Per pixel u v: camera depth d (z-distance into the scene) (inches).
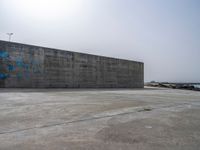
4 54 450.3
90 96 296.7
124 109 168.6
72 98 256.7
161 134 92.9
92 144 77.2
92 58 652.7
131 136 88.7
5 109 156.6
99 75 674.2
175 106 199.9
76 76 601.0
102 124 111.2
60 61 560.1
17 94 304.3
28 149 70.4
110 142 80.0
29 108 163.2
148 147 75.2
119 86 747.4
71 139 82.9
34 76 501.4
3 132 91.6
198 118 133.2
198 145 78.3
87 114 141.0
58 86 551.5
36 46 508.7
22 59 480.4
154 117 134.9
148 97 309.3
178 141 82.9
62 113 143.1
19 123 109.6
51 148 71.8
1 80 444.5
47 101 215.6
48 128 100.3
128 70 790.5
